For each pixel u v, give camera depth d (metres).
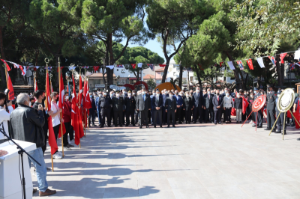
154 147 7.91
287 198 4.04
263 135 9.70
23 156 3.58
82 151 7.57
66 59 30.31
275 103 10.61
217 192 4.32
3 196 3.32
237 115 13.70
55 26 20.95
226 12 19.94
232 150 7.29
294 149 7.32
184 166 5.84
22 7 20.91
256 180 4.87
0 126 4.77
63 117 7.73
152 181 4.92
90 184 4.82
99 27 18.28
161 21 21.81
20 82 35.34
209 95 14.02
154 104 12.38
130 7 22.00
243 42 9.47
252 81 36.88
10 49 26.38
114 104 12.93
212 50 17.75
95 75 58.84
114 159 6.59
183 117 14.38
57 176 5.31
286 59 26.59
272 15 8.02
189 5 19.73
